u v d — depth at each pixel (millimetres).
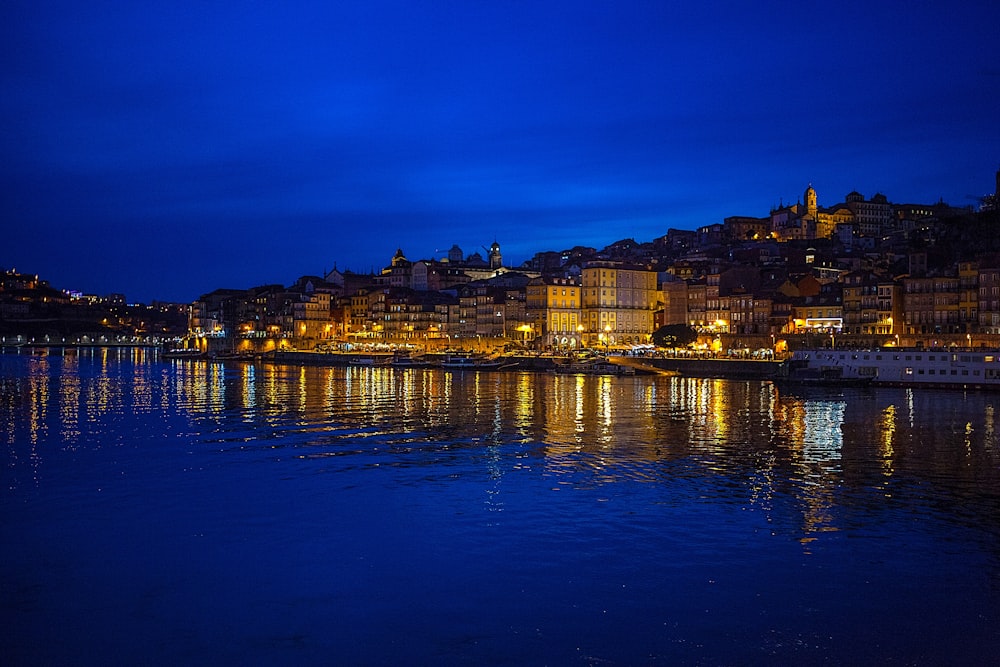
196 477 70438
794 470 72750
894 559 48156
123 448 85125
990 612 40938
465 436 94375
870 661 36219
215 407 127938
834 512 58094
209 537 52812
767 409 120750
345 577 45688
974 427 98812
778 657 36531
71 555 49250
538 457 80125
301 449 84875
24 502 61469
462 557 48781
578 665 35938
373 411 121750
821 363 169375
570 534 53094
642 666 35812
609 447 85875
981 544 50875
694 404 129375
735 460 77812
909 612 40938
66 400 139875
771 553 49156
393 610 41312
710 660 36312
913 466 74312
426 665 36031
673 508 59375
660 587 44000
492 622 39938
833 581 44750
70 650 37406
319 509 59531
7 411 120750
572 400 137875
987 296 190500
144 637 38594
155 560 48406
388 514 58094
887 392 148500
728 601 42219
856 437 91438
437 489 65750
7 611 41312
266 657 36781
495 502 61406
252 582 44938
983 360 150500
